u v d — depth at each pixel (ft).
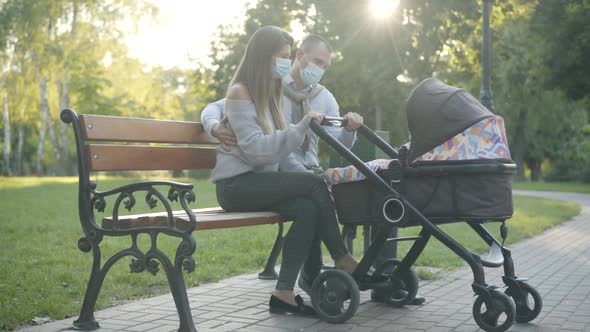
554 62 83.05
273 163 12.81
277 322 12.17
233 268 18.42
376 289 13.08
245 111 12.55
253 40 12.89
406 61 82.89
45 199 48.29
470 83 95.86
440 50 85.30
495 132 11.34
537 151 161.07
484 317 11.51
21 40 112.27
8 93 121.39
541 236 30.45
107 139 12.12
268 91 12.78
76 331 11.34
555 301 14.44
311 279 13.79
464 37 84.79
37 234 26.08
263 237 25.62
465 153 11.31
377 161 12.54
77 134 11.69
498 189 11.22
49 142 192.13
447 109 11.41
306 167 14.51
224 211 13.23
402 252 22.17
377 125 86.63
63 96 121.80
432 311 13.34
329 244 12.69
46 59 114.42
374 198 12.15
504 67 109.50
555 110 128.77
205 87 118.11
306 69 14.48
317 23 87.25
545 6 81.35
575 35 80.74
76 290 14.66
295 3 90.02
